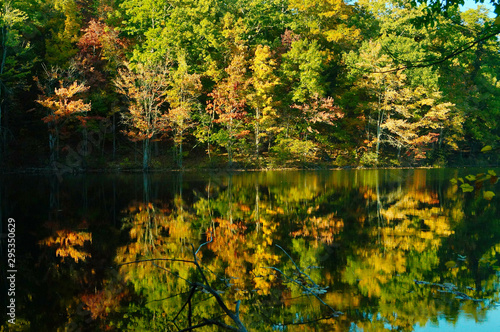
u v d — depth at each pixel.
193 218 11.37
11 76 27.70
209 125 32.81
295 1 36.16
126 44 33.69
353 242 8.43
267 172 29.59
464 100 38.16
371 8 42.09
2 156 27.69
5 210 12.59
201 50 33.41
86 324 4.71
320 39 36.59
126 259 7.37
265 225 10.34
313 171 30.77
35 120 30.88
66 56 30.31
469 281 5.89
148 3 31.88
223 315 4.86
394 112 37.41
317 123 36.38
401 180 22.92
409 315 4.66
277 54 36.09
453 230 9.59
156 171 29.70
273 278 6.13
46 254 7.71
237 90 31.55
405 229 9.82
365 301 5.12
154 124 29.38
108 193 16.75
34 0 31.48
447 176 26.02
